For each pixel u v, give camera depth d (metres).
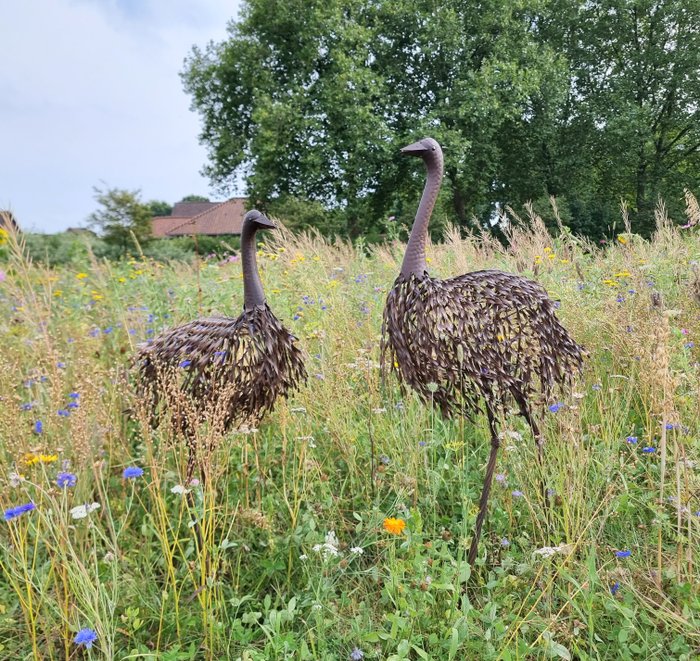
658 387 3.10
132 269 7.76
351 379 4.09
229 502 3.25
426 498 3.17
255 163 24.95
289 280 5.75
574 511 2.92
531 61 23.94
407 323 2.94
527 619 2.47
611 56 27.66
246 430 3.13
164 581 2.90
